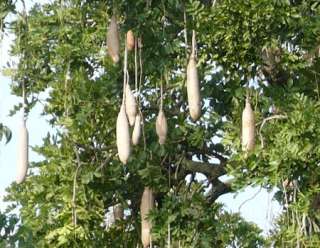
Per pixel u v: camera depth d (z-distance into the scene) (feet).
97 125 37.55
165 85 36.06
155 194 36.19
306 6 28.35
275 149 27.14
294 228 28.32
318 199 28.55
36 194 37.60
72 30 39.22
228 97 33.86
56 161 37.45
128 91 26.58
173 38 30.94
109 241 38.19
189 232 34.88
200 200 35.35
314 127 26.76
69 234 36.73
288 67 30.73
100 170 37.06
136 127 27.76
